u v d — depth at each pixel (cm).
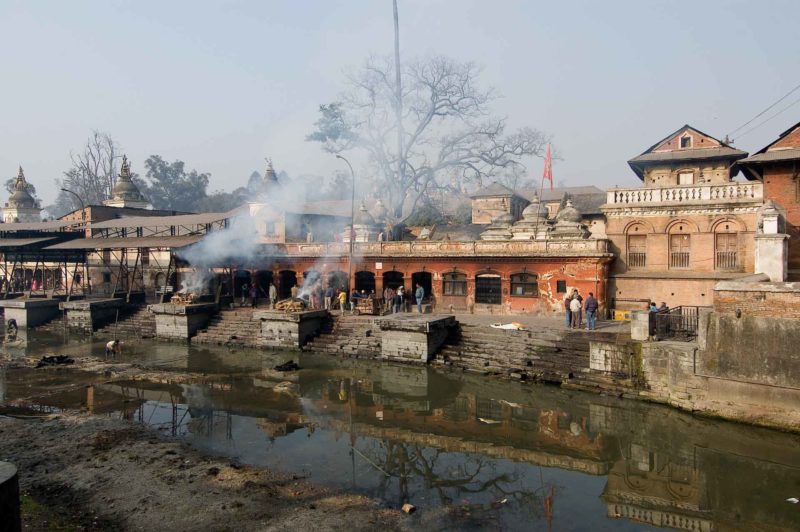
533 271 2827
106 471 1265
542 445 1507
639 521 1096
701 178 3103
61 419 1662
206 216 4078
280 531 1000
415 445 1489
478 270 2980
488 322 2614
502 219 3584
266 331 2812
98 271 4503
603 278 2698
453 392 1986
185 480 1216
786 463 1366
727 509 1157
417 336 2355
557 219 3250
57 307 3662
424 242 3155
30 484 1202
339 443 1488
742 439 1509
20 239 4209
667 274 2623
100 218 4994
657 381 1808
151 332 3234
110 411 1758
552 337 2244
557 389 1969
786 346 1510
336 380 2159
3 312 3719
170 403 1853
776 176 2442
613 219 2781
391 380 2148
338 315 2914
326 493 1166
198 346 2897
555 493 1216
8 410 1772
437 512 1098
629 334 2112
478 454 1440
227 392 1994
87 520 1039
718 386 1636
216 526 1018
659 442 1516
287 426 1623
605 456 1438
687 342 1828
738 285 1598
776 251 1822
